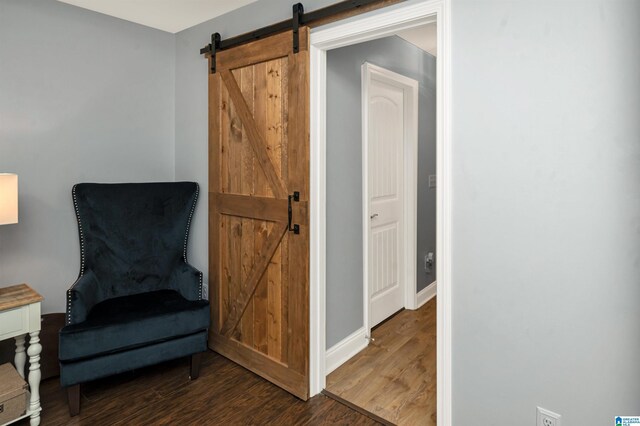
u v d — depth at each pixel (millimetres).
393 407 2268
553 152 1533
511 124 1618
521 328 1635
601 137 1435
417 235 3904
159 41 3211
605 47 1413
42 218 2682
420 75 3834
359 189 2918
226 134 2793
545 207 1560
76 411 2186
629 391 1420
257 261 2602
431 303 4051
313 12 2225
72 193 2703
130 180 3109
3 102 2506
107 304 2547
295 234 2350
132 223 2867
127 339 2273
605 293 1451
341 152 2715
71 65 2773
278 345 2498
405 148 3775
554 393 1571
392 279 3680
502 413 1696
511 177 1629
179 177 3326
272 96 2461
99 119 2924
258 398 2363
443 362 1832
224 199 2814
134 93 3094
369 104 3205
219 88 2822
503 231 1659
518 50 1588
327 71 2564
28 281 2631
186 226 3035
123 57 3018
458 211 1771
